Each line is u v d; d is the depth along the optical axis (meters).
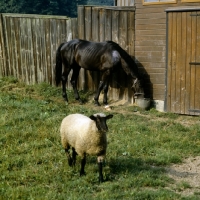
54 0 37.97
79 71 11.05
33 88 11.49
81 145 5.41
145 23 9.65
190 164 6.43
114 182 5.45
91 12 10.56
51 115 8.74
